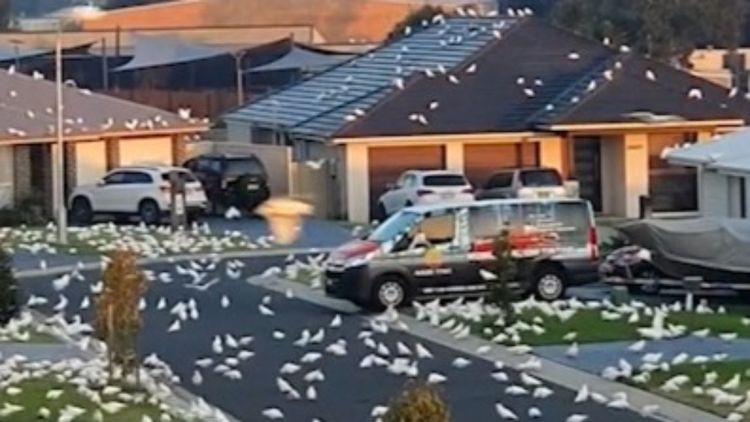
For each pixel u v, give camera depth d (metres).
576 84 56.94
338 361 27.28
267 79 86.50
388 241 33.25
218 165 56.62
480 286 33.34
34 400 23.19
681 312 31.72
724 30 82.69
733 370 24.95
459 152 55.97
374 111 55.75
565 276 33.59
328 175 56.97
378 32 112.81
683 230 34.12
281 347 28.94
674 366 25.33
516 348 27.28
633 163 55.56
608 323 30.02
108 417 22.08
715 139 47.69
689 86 56.16
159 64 81.56
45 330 30.72
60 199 47.50
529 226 33.59
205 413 21.89
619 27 82.69
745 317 31.09
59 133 48.31
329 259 34.06
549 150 56.28
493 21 61.94
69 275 39.28
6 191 55.41
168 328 31.48
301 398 23.89
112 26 107.31
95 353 27.53
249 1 111.06
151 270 41.53
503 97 56.88
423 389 13.91
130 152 58.75
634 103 55.28
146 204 53.97
